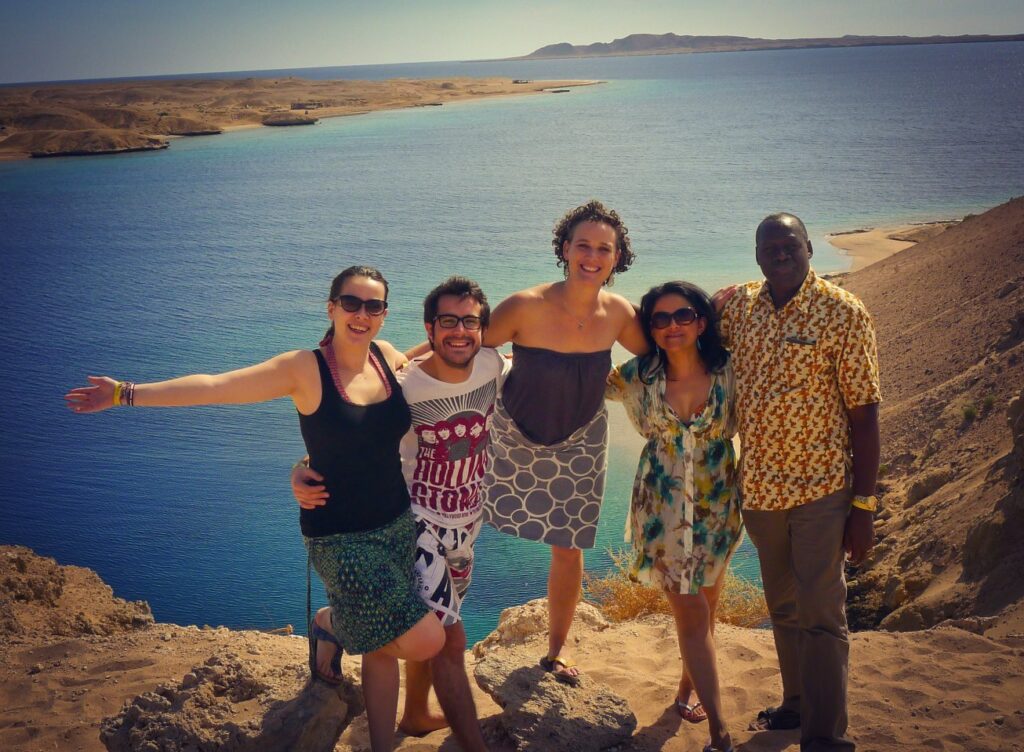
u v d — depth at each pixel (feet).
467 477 12.44
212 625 34.65
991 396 36.60
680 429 12.39
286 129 401.70
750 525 12.54
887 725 12.73
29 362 80.28
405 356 13.23
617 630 17.97
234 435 60.80
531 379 13.41
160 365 77.77
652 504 12.68
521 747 11.93
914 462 37.42
